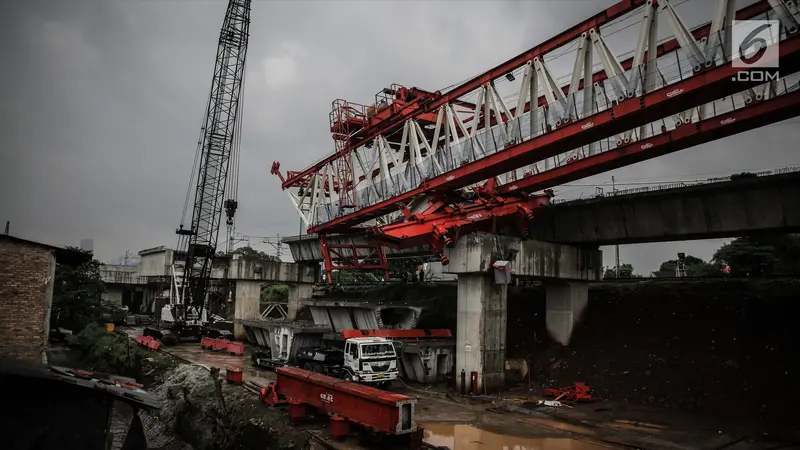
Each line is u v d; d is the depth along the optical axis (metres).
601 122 19.66
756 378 20.73
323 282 61.62
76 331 46.06
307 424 18.70
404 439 15.89
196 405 24.20
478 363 25.55
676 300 28.66
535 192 29.36
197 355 38.16
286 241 57.25
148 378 32.09
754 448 16.00
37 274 27.23
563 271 29.28
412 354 27.84
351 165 36.53
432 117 33.12
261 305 71.50
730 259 41.19
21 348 25.73
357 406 16.36
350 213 35.12
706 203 26.02
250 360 35.75
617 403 22.36
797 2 15.45
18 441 7.54
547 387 26.05
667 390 22.22
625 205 28.59
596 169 24.11
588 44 20.92
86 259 32.84
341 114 37.62
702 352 23.61
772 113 18.00
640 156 22.30
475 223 27.36
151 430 25.38
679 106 18.19
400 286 48.47
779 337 22.31
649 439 17.19
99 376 9.16
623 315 29.44
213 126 48.91
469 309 26.59
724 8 16.70
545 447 16.45
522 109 23.36
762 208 24.36
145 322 68.19
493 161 24.17
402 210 30.64
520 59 23.75
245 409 21.12
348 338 26.16
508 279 25.55
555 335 30.36
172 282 53.75
